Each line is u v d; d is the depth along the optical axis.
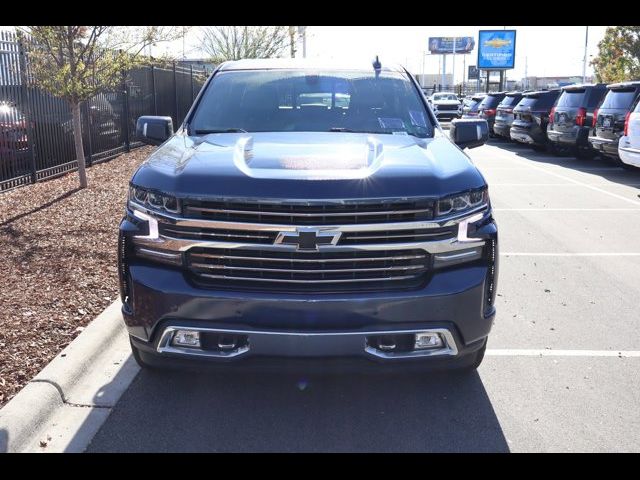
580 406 4.11
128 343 4.98
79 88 10.50
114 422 3.88
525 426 3.87
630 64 38.06
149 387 4.29
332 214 3.50
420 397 4.20
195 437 3.73
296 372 3.66
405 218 3.58
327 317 3.52
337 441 3.70
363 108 5.05
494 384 4.39
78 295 5.73
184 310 3.57
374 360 3.58
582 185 13.20
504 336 5.24
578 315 5.72
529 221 9.62
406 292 3.57
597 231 8.97
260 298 3.51
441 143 4.48
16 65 10.84
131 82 17.23
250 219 3.53
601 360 4.79
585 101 16.95
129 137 16.97
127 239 3.77
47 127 12.04
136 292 3.67
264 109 5.04
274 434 3.76
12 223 8.28
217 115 5.02
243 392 4.23
